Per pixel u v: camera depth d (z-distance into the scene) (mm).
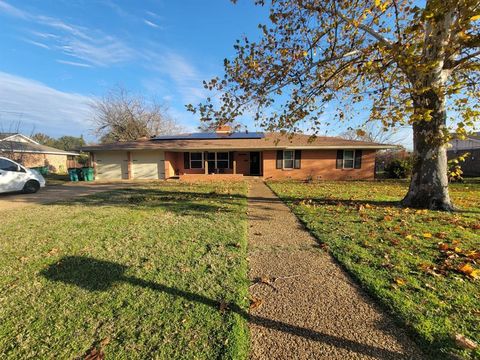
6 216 6594
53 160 27625
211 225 5500
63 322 2371
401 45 4941
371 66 5578
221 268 3430
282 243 4414
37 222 5922
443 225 5289
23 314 2496
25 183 11109
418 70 4590
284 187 12461
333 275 3246
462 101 4719
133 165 18188
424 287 2855
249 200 8742
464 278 3031
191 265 3521
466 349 1972
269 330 2264
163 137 20688
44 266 3537
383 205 7500
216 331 2240
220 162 19359
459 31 4336
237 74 7082
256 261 3684
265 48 7027
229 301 2680
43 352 2021
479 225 5188
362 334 2197
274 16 6652
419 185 7043
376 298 2697
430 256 3689
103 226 5488
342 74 7652
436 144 6152
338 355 1981
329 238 4578
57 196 10188
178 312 2500
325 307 2584
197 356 1974
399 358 1938
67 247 4258
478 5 3736
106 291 2883
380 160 25203
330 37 7352
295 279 3150
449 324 2250
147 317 2426
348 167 17406
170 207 7512
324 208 7148
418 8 3949
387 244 4211
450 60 6121
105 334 2211
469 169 21312
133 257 3805
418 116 4602
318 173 17516
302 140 18328
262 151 17781
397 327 2268
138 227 5383
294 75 7250
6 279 3188
